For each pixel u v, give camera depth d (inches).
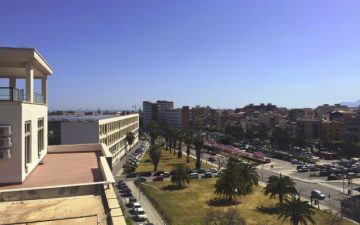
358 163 5206.7
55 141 3750.0
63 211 553.9
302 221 2150.6
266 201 2979.8
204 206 2827.3
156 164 4259.4
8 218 522.6
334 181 3998.5
